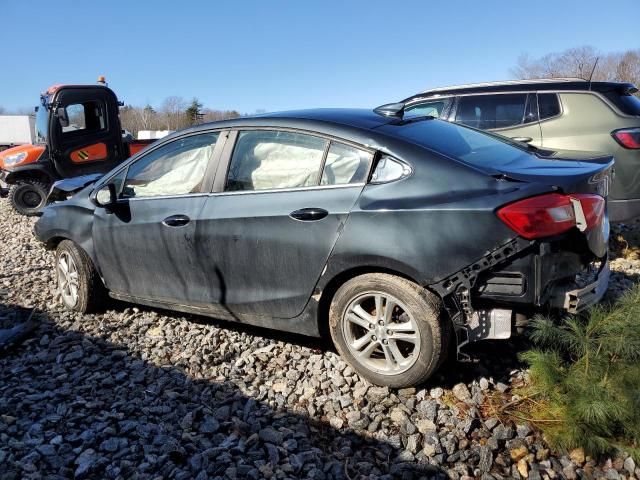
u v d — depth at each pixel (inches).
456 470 99.6
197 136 155.3
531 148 147.1
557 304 114.7
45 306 192.9
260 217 135.2
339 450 106.5
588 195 114.9
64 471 101.8
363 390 125.4
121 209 164.2
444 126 146.9
